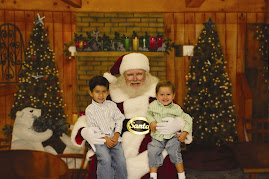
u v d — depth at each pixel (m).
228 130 4.77
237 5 5.14
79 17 5.25
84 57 5.24
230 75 5.15
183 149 4.57
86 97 5.28
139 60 2.39
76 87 5.28
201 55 4.94
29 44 5.05
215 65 4.87
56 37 5.23
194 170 4.00
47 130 4.22
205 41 4.94
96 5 5.25
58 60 5.26
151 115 2.22
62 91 5.10
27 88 4.94
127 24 5.25
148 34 5.24
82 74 5.27
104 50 5.07
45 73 5.01
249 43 5.14
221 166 3.76
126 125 2.37
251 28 5.13
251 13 5.13
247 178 3.71
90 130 2.11
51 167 2.62
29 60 4.98
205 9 5.18
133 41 4.98
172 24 5.23
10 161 2.76
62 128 4.40
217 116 4.75
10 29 5.11
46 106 4.95
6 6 5.09
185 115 2.26
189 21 5.21
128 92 2.45
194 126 4.82
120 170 2.13
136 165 2.21
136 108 2.41
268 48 5.05
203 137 4.78
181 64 5.21
